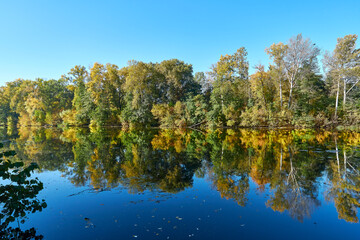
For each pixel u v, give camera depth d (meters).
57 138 26.02
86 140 23.27
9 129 48.69
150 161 12.49
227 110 38.19
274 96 38.28
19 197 5.13
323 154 13.53
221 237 4.68
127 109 43.56
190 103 41.97
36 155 14.70
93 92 48.62
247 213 5.86
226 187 8.02
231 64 43.59
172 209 6.13
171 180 8.88
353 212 5.93
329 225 5.24
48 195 7.27
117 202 6.66
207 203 6.55
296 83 36.06
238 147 16.98
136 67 44.34
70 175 9.70
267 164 11.40
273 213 5.86
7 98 75.06
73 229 5.08
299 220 5.49
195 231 4.93
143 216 5.72
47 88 67.50
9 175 4.97
